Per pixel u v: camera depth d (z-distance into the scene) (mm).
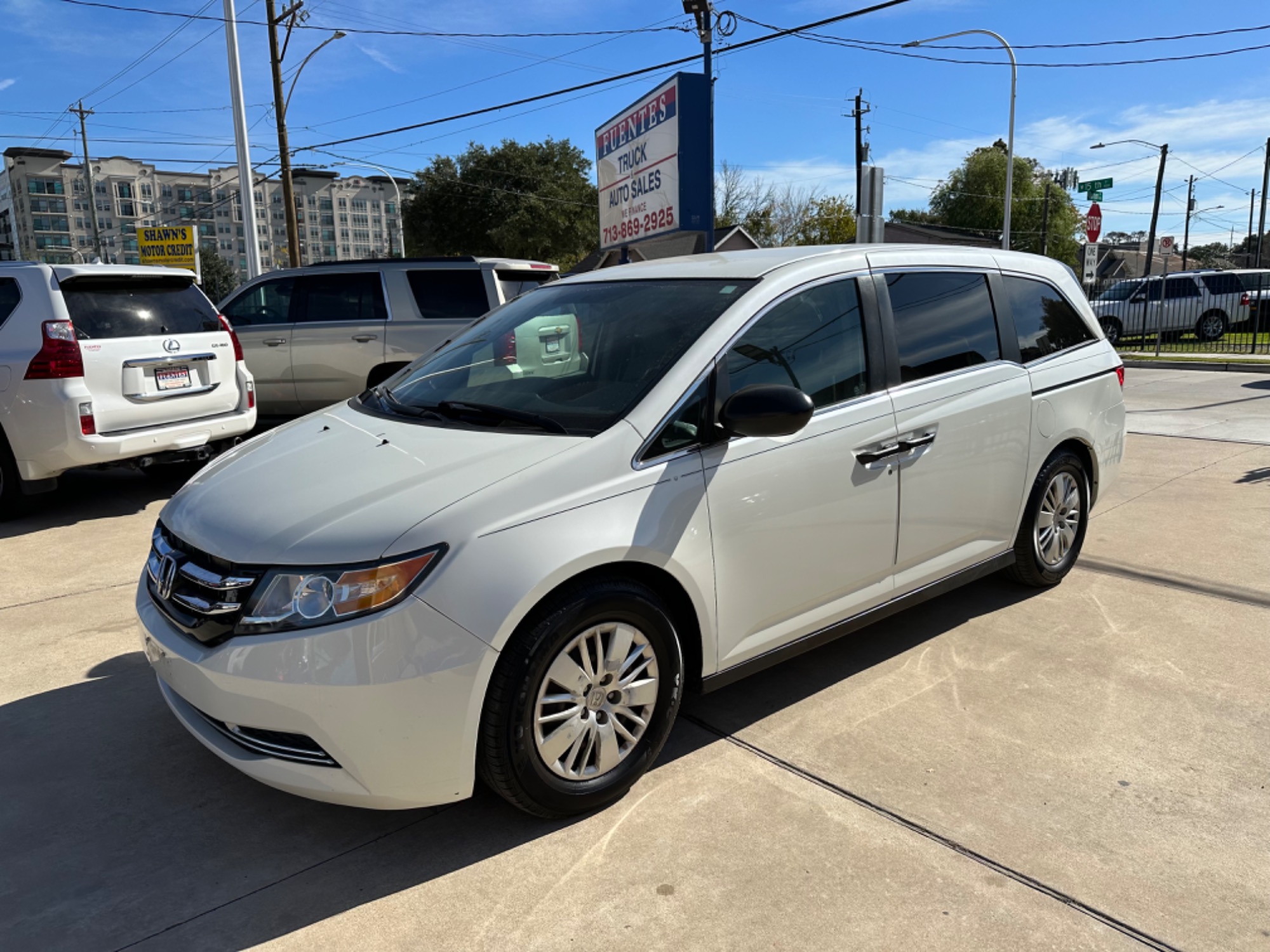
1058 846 2584
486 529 2477
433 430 3066
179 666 2604
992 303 4051
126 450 6238
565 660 2621
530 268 9125
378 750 2404
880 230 11195
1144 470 7422
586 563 2580
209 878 2549
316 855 2646
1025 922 2291
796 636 3268
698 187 10266
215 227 151125
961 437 3707
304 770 2471
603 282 3740
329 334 8672
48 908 2438
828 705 3463
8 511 6398
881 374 3475
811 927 2289
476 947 2254
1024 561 4332
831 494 3227
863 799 2836
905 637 4102
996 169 57469
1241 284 20828
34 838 2746
